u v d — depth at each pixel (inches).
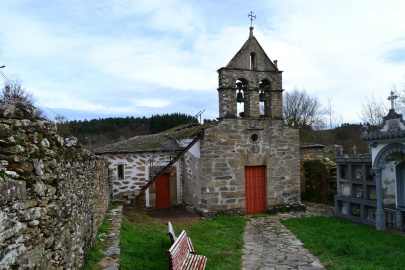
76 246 178.2
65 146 165.5
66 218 156.9
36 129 122.2
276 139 549.0
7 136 99.4
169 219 467.2
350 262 275.3
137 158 594.6
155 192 610.5
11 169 101.2
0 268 84.7
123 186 583.8
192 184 574.9
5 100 107.0
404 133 355.6
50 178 132.3
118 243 249.0
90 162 253.8
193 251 272.1
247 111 542.0
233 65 526.9
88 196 230.2
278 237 380.2
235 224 447.5
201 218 489.7
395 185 408.2
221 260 283.6
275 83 556.1
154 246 279.7
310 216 503.5
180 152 518.0
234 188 517.7
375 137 398.0
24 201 103.3
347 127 1171.9
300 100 1109.1
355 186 458.6
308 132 1124.5
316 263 283.4
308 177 688.4
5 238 88.7
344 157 474.6
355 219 445.7
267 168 540.1
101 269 188.4
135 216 432.1
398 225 393.4
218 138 512.7
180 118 1646.2
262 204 543.2
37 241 112.8
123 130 1659.7
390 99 390.9
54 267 132.8
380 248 309.6
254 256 305.3
